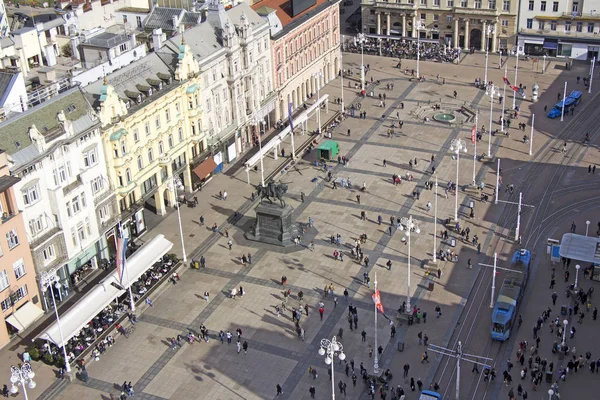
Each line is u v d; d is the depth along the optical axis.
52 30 161.88
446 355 102.06
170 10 167.00
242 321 110.44
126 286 110.44
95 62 142.12
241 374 100.19
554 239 124.12
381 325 108.31
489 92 163.62
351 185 148.12
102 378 100.25
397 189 146.12
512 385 96.00
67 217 112.75
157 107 132.00
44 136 107.94
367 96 193.00
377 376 98.19
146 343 106.69
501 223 133.75
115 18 180.75
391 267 121.50
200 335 107.06
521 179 148.75
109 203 123.12
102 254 122.81
